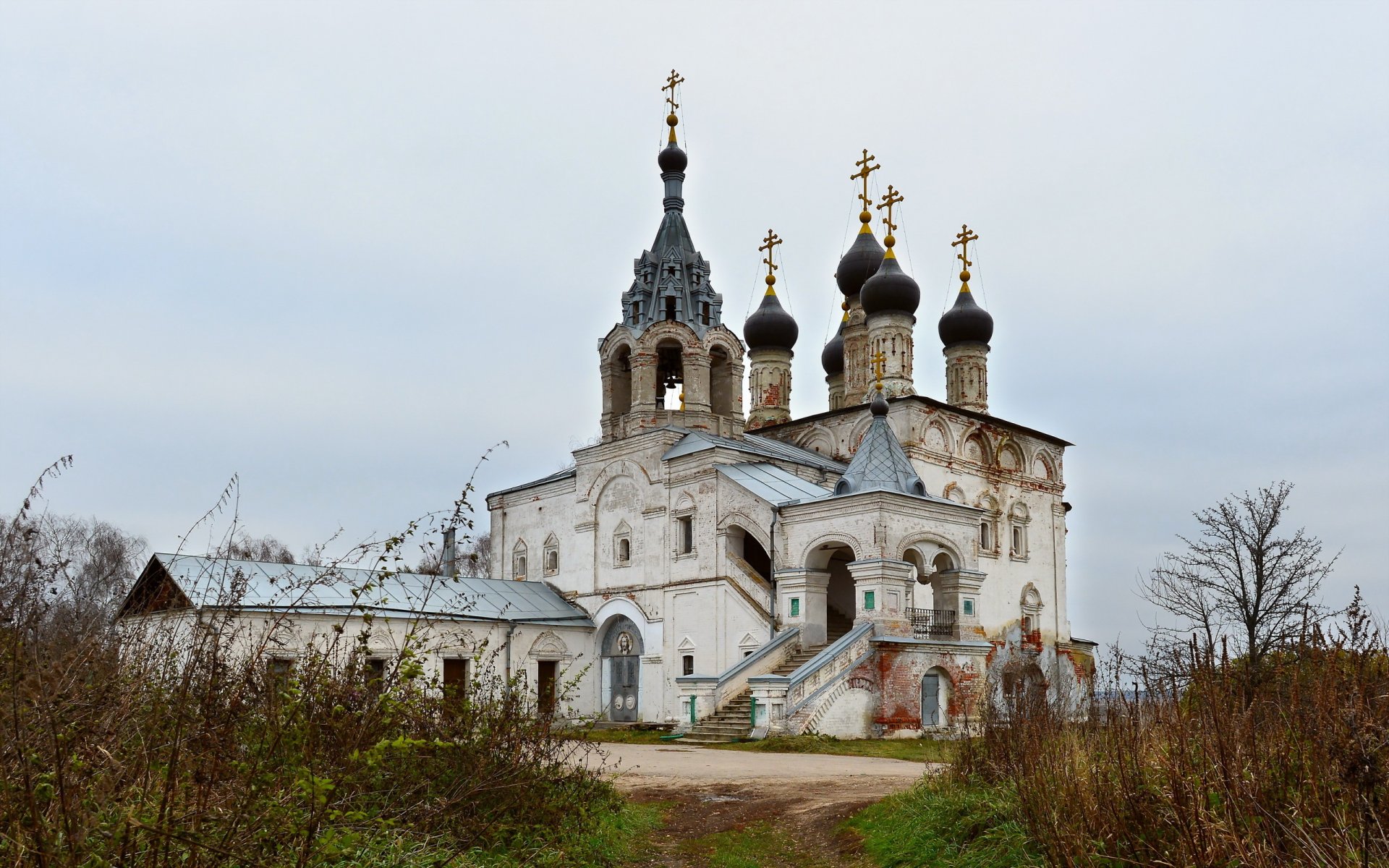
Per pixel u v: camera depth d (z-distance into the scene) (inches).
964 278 1827.0
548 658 1451.8
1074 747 407.5
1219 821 295.4
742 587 1310.3
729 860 484.1
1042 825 363.3
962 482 1595.7
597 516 1550.2
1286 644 355.3
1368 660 304.3
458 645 1338.6
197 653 293.9
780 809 602.2
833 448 1649.9
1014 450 1716.3
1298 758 306.8
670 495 1438.2
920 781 583.5
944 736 1094.4
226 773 275.4
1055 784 375.6
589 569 1539.1
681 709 1136.8
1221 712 315.3
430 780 398.3
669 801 633.6
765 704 1038.4
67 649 288.7
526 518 1688.0
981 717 565.3
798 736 1008.9
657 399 1547.7
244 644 551.8
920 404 1534.2
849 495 1193.4
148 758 254.7
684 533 1419.8
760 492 1316.4
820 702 1057.5
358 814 290.2
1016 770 438.3
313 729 302.8
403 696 359.6
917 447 1515.7
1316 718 296.7
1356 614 315.0
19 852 222.2
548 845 427.5
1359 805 254.8
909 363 1676.9
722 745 1036.5
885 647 1122.7
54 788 232.1
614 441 1526.8
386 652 1231.5
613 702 1486.2
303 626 1153.4
